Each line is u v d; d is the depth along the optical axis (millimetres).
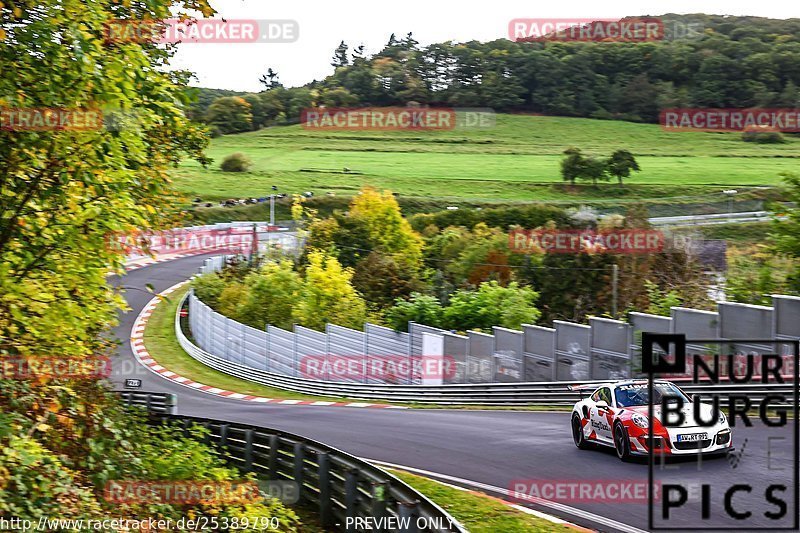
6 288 9727
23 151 9555
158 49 15242
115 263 10648
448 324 38875
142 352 52375
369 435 21797
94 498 10766
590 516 11758
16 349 10625
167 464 12922
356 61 178875
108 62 9953
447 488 14461
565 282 49969
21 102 9391
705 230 69500
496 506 12828
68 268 10508
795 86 145750
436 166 134000
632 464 15008
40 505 9031
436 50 164500
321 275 49281
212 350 54312
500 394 28000
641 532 10703
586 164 115625
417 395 31875
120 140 10195
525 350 30281
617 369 26266
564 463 15789
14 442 9039
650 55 161625
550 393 26297
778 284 34281
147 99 11805
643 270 47594
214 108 168000
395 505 10000
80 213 9977
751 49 155625
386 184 121250
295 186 120812
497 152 143625
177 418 18672
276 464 14789
